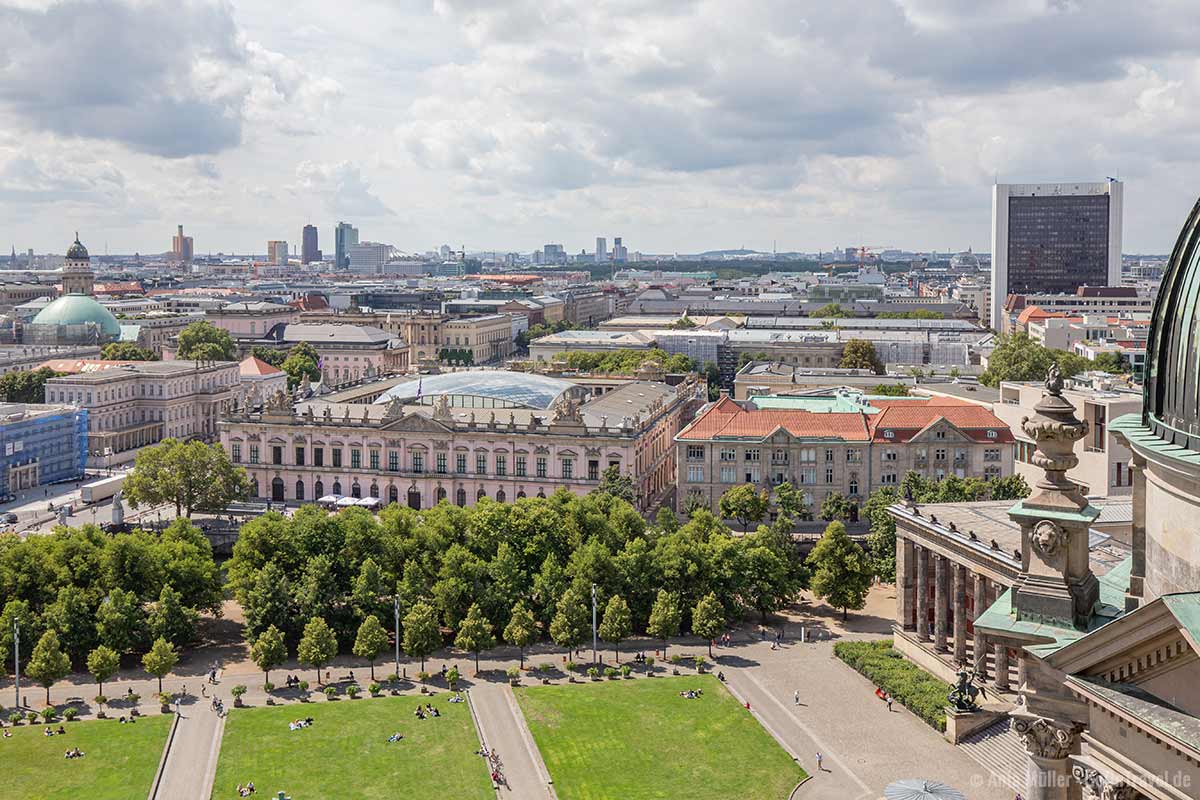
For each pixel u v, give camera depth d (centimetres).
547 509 18688
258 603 16638
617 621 16562
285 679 15912
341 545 17850
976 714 13450
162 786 12425
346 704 14975
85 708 14750
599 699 15138
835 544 18438
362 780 12631
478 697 15238
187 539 18688
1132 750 4884
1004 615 6109
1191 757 4428
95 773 12719
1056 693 5503
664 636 17012
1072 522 5822
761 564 18288
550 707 14838
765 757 13175
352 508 18825
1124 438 5759
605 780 12644
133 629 16150
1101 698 4925
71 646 15738
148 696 15212
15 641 15062
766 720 14312
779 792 12244
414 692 15450
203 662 16638
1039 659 5381
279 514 18688
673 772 12825
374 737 13838
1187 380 5344
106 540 17562
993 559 13825
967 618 15050
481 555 18275
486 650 17200
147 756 13188
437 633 16300
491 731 14050
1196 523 5016
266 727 14138
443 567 17400
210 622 18612
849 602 18388
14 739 13662
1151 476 5516
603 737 13838
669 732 13975
